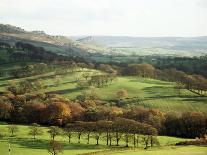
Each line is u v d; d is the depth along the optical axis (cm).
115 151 11050
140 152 10494
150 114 17988
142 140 13225
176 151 10538
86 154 10769
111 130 13625
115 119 15762
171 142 13938
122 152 10656
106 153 10631
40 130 14562
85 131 13825
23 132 15300
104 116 18638
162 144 13475
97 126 13838
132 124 13812
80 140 14300
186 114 17900
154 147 11956
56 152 11456
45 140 13950
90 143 13762
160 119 17488
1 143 13100
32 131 14412
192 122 17112
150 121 17388
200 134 16488
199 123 17062
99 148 12756
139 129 13662
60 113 18688
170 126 17275
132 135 13512
